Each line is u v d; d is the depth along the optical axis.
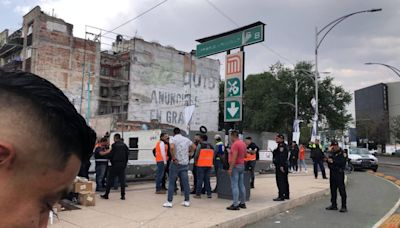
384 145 82.94
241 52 12.17
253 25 11.81
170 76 51.53
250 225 8.45
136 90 48.00
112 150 9.96
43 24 42.34
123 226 7.09
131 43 49.06
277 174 10.80
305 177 18.64
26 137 0.81
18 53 45.41
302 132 62.12
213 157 11.89
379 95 108.31
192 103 53.59
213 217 8.08
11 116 0.81
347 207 11.16
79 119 0.89
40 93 0.84
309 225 8.62
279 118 50.12
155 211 8.52
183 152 9.28
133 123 39.62
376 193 14.68
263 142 28.36
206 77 55.53
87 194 8.87
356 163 27.69
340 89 48.91
